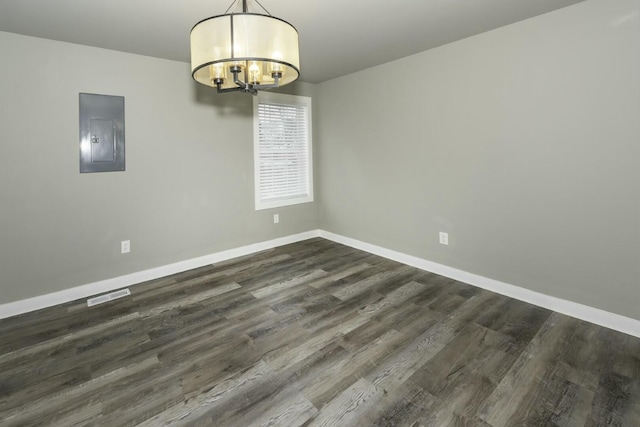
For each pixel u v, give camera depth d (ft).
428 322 8.14
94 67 9.66
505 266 9.49
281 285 10.55
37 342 7.52
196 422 5.21
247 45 5.04
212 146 12.28
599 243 7.71
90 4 6.98
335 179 14.89
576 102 7.72
